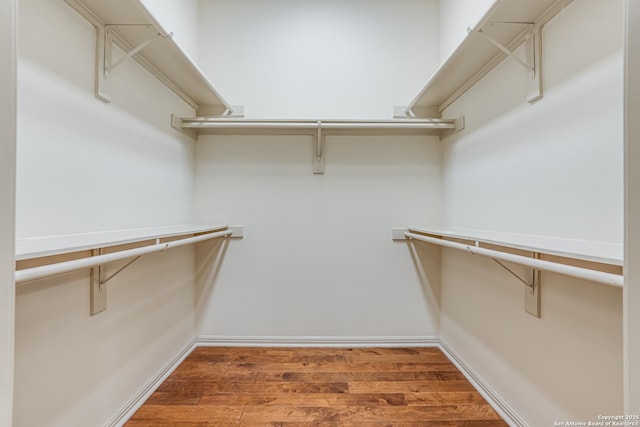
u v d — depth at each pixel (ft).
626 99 1.79
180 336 6.16
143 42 4.11
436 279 7.00
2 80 1.73
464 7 5.87
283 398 4.84
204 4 6.97
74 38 3.41
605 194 2.93
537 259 2.76
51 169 3.11
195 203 6.89
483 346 5.07
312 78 6.98
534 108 3.89
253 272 6.95
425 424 4.28
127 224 4.38
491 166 4.89
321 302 6.97
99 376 3.80
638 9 1.73
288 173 6.97
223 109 6.89
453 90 5.93
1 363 1.71
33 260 2.15
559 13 3.49
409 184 7.00
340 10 7.02
